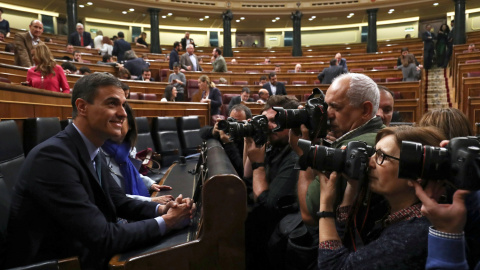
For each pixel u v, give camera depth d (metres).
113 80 1.04
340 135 1.06
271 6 13.32
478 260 0.62
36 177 0.92
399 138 0.64
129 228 1.01
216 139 2.12
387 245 0.63
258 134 1.32
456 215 0.50
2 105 1.62
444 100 7.49
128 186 1.71
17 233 0.94
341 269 0.70
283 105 1.42
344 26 15.71
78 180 0.97
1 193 1.07
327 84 6.57
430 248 0.53
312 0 13.15
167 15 13.38
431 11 13.98
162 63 7.61
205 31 15.92
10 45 4.89
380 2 12.66
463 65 6.17
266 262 1.57
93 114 1.01
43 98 2.03
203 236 1.04
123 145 1.72
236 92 6.48
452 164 0.49
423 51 9.34
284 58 10.77
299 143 0.72
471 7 13.73
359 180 0.66
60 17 13.78
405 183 0.63
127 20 14.85
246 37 16.19
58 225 0.98
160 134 3.45
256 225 1.57
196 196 1.39
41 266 0.79
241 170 2.03
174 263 1.00
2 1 12.27
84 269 1.00
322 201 0.79
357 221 0.80
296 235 1.15
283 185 1.34
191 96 6.16
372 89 1.00
